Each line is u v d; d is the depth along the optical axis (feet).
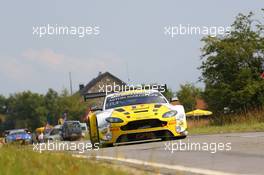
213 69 298.35
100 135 116.47
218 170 64.13
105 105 124.36
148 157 83.35
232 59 294.05
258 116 201.67
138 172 63.05
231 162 71.05
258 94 287.48
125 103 123.54
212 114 296.51
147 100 123.54
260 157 73.87
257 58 295.48
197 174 61.57
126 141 115.03
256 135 114.32
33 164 69.46
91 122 121.70
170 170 66.23
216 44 294.87
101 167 63.00
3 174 60.29
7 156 80.53
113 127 114.73
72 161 70.64
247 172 60.90
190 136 133.08
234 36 298.15
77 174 57.72
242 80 290.56
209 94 295.89
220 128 175.94
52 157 77.71
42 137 305.53
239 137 111.34
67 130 334.24
